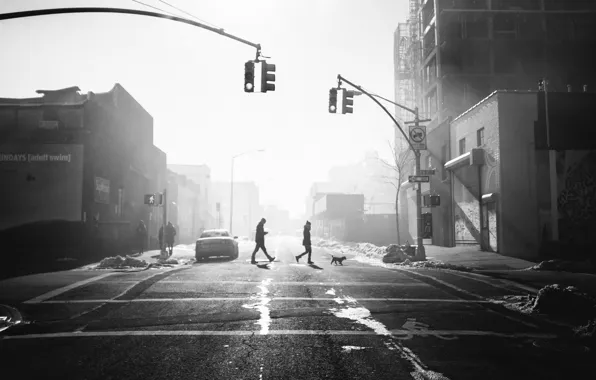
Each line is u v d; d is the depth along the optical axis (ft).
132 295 34.19
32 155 74.79
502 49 139.85
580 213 71.31
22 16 37.68
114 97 92.02
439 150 102.12
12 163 74.43
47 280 42.34
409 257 68.80
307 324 25.08
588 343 21.18
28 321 25.86
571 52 138.31
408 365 17.85
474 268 55.26
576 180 71.87
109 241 84.53
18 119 78.74
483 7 141.90
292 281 42.14
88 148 76.23
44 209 74.13
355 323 25.34
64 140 75.77
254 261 64.54
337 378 16.34
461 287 39.27
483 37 140.56
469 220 85.30
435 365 17.85
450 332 23.35
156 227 122.42
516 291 37.19
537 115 72.59
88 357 18.99
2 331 23.50
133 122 104.32
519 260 64.03
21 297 33.30
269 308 29.43
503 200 71.72
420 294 35.40
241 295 34.32
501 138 72.38
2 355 19.27
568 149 72.08
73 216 74.23
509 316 27.35
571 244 70.64
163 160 134.62
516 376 16.51
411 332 23.34
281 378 16.38
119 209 92.79
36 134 76.38
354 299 32.96
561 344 21.06
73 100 91.50
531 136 72.23
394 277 45.85
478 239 81.15
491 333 23.16
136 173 103.65
